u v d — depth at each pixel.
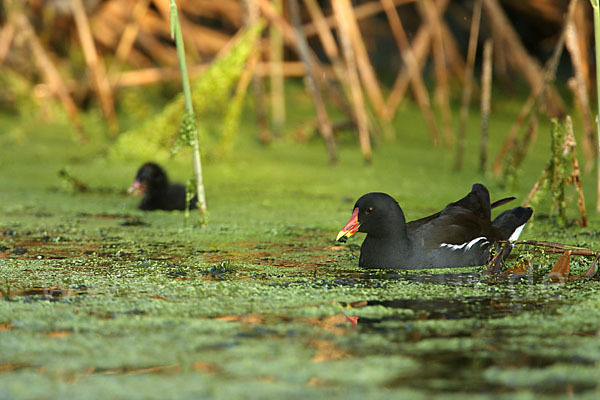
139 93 21.47
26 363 5.73
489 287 8.05
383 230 8.95
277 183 15.30
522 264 8.80
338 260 9.52
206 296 7.67
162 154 17.25
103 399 5.09
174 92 22.33
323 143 19.73
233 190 14.64
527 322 6.71
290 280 8.41
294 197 13.96
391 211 8.92
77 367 5.65
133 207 13.33
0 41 19.56
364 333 6.41
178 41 10.56
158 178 13.01
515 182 14.09
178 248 10.14
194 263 9.26
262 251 10.01
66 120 20.97
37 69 21.14
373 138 19.31
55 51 22.34
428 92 23.97
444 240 9.08
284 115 21.75
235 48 16.59
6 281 8.30
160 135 17.19
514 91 24.02
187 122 10.93
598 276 8.53
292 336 6.34
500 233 9.73
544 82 13.37
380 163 17.48
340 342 6.17
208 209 12.97
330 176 16.06
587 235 10.76
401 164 17.39
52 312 7.04
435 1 20.70
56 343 6.16
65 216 12.42
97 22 22.05
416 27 23.41
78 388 5.26
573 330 6.48
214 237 10.88
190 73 19.58
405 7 23.34
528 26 23.38
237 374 5.49
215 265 9.05
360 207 8.98
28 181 15.25
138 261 9.34
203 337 6.31
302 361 5.74
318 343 6.16
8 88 21.41
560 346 6.06
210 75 16.66
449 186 14.98
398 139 20.23
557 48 13.29
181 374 5.50
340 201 13.62
